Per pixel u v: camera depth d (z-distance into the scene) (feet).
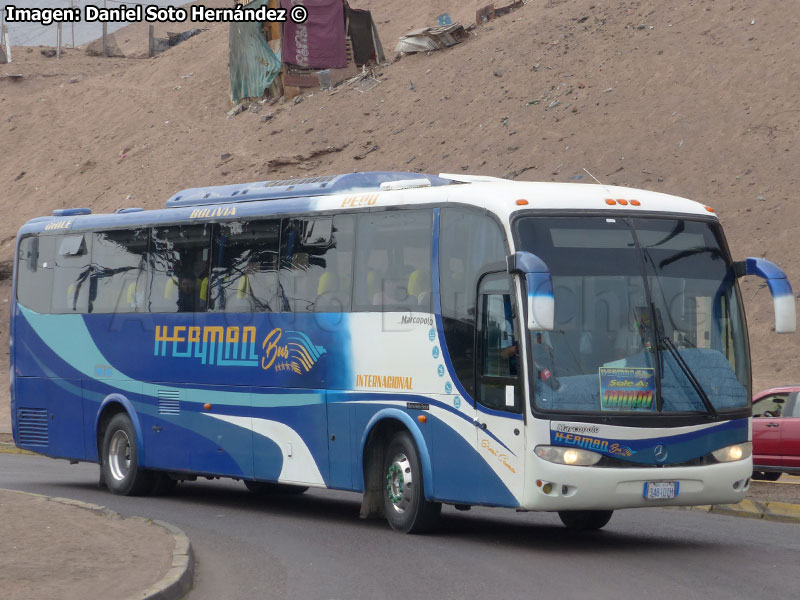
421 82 549.95
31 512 134.82
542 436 118.32
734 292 128.67
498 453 123.24
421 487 134.82
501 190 127.85
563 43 529.04
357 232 146.51
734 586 101.45
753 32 485.56
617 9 544.62
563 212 124.77
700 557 119.14
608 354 120.88
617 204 127.03
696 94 456.04
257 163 536.42
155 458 178.09
